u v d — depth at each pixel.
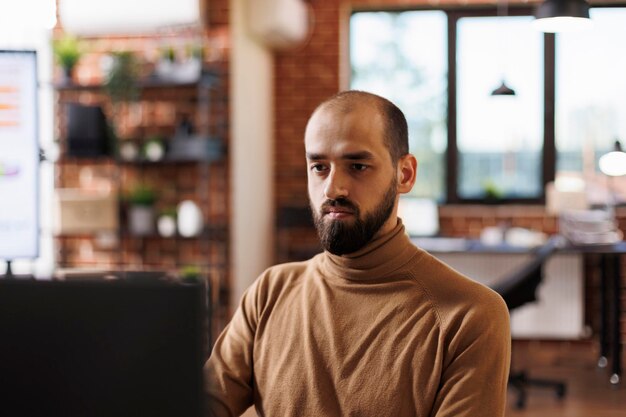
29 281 0.74
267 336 1.50
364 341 1.39
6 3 3.34
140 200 5.45
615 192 6.26
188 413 0.72
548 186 6.21
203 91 5.37
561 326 6.09
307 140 1.40
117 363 0.73
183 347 0.72
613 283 5.46
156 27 5.33
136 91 5.29
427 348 1.35
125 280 0.74
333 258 1.47
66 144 5.42
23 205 2.02
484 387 1.31
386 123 1.39
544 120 6.36
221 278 5.57
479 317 1.35
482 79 6.43
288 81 6.49
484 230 6.33
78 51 5.51
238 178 5.66
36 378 0.74
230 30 5.52
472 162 6.46
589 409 4.66
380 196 1.38
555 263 6.07
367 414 1.35
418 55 6.48
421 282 1.41
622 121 6.30
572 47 6.33
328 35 6.43
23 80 2.01
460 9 6.41
